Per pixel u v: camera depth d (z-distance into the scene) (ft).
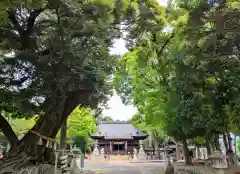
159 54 43.04
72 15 31.40
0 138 102.47
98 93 45.16
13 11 35.12
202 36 32.14
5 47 38.11
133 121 80.28
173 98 47.62
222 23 29.22
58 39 32.50
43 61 33.88
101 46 39.60
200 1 31.32
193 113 42.78
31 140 43.50
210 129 46.65
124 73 58.29
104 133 209.56
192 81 37.47
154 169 83.97
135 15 36.52
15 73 36.96
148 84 59.41
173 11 36.37
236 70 34.14
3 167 37.91
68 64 33.86
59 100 42.47
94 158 163.32
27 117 46.42
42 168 40.34
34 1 29.50
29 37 37.88
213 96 36.83
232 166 46.47
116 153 206.08
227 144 62.03
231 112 39.63
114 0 33.06
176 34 36.99
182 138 56.75
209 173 38.37
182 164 61.46
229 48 31.53
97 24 33.37
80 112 89.51
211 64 34.53
